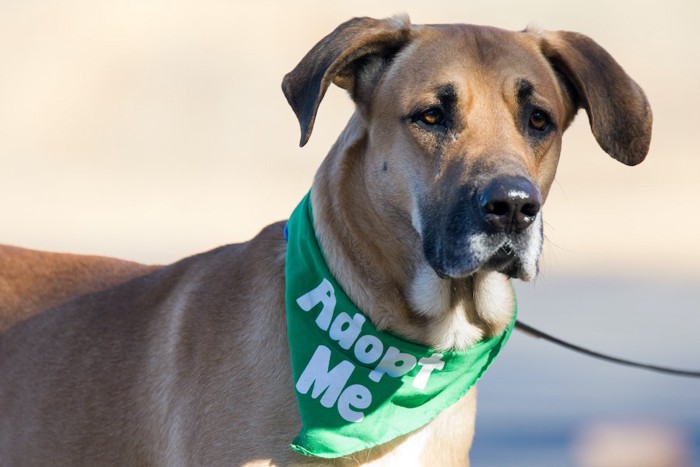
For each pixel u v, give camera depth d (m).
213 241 39.84
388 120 9.43
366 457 9.44
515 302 9.96
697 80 75.56
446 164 9.16
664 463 18.41
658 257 39.62
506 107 9.37
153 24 77.31
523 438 18.98
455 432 9.79
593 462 17.86
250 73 72.44
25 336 10.88
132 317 10.43
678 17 86.50
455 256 8.92
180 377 9.65
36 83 71.12
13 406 10.67
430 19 86.56
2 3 78.19
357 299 9.38
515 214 8.73
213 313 9.71
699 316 30.03
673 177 55.38
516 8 90.88
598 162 57.25
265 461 9.18
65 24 76.44
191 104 69.88
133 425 9.98
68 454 10.27
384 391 9.41
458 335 9.59
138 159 63.06
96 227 42.91
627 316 29.89
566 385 22.55
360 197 9.44
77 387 10.38
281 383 9.27
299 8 81.25
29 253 11.36
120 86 71.38
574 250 40.81
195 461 9.35
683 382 22.91
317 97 9.34
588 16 87.94
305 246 9.48
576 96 10.09
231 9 79.38
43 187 54.09
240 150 64.06
